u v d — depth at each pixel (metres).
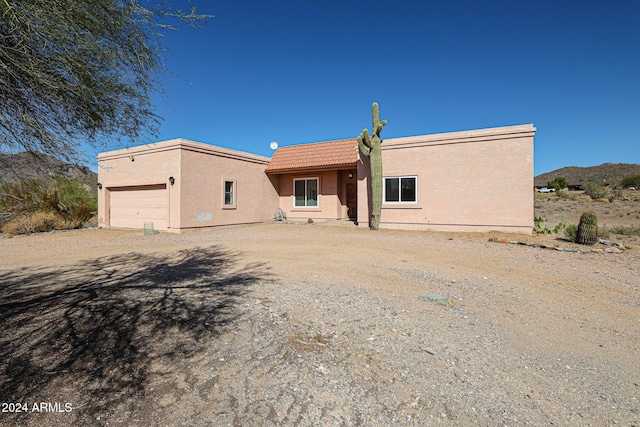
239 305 5.17
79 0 3.42
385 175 16.30
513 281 6.80
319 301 5.39
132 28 4.09
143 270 7.77
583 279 6.98
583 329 4.46
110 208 19.42
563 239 12.30
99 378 3.13
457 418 2.63
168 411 2.67
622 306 5.38
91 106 4.10
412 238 13.05
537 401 2.87
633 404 2.85
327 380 3.14
